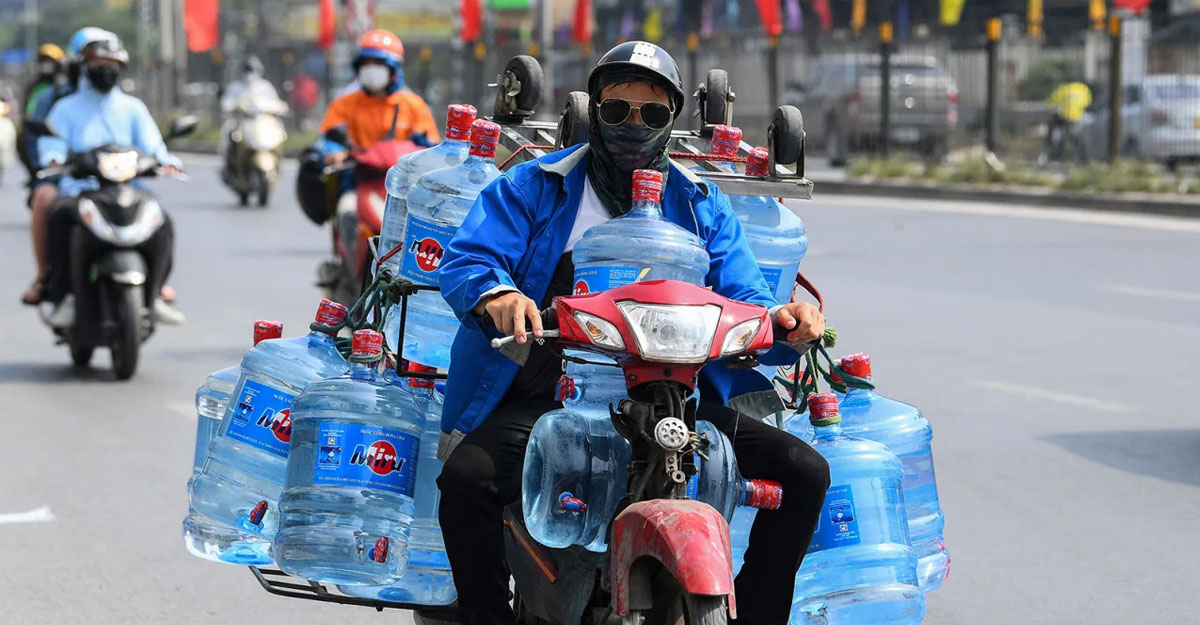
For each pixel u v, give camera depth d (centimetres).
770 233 520
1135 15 2991
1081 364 1209
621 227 418
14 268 1903
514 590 470
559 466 409
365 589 482
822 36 3728
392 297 500
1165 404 1063
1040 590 680
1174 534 762
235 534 503
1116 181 2548
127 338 1152
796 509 429
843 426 504
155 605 671
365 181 1205
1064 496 831
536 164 458
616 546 392
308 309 1540
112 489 862
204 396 545
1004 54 3291
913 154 3250
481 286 429
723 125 560
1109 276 1711
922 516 509
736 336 392
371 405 459
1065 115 3080
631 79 436
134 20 10300
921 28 3766
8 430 1007
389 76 1273
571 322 389
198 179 3538
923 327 1388
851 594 456
